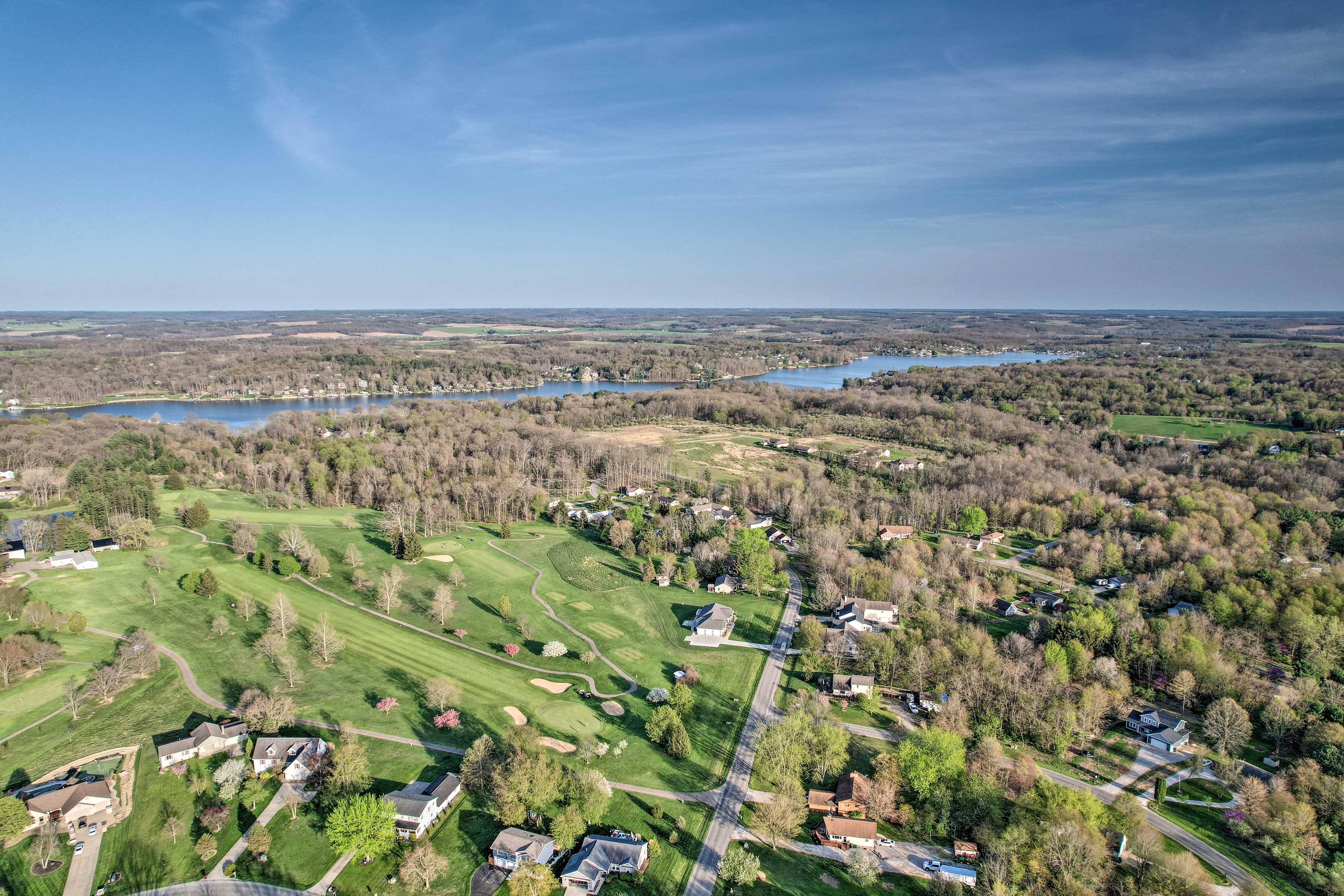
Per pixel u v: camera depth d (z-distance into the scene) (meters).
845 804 97.56
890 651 130.25
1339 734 107.69
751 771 105.62
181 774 99.31
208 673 124.31
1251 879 86.88
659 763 106.56
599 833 91.69
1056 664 126.69
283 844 87.81
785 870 87.38
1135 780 106.44
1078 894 82.00
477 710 117.50
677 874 86.00
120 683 118.50
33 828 88.44
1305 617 137.62
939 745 102.50
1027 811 94.94
